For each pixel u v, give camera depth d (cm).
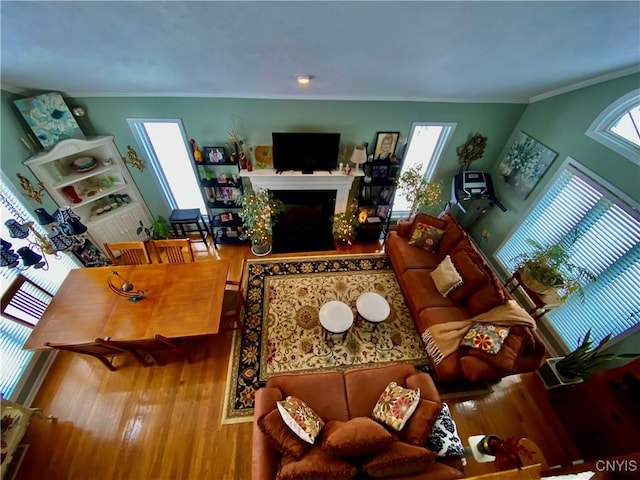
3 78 238
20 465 217
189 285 270
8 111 265
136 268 286
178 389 263
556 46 198
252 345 301
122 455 223
